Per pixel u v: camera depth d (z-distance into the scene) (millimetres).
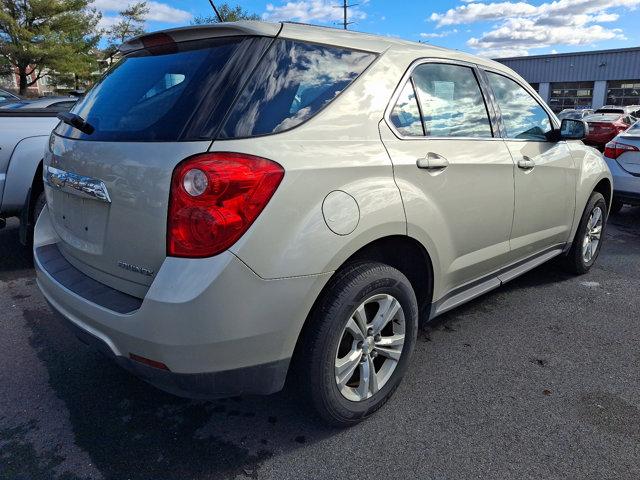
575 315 3781
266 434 2408
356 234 2150
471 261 3006
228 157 1883
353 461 2238
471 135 2994
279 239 1936
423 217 2500
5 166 4277
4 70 29906
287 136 2059
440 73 2869
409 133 2559
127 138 2115
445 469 2195
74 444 2324
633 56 40188
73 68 30062
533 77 47062
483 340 3371
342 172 2141
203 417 2529
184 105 2041
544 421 2523
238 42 2154
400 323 2549
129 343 1958
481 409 2613
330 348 2186
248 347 1953
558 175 3734
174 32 2338
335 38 2424
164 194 1905
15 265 4633
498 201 3094
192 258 1855
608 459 2264
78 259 2406
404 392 2758
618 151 6598
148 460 2232
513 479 2145
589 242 4602
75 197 2377
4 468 2170
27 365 2963
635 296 4156
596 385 2850
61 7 29406
